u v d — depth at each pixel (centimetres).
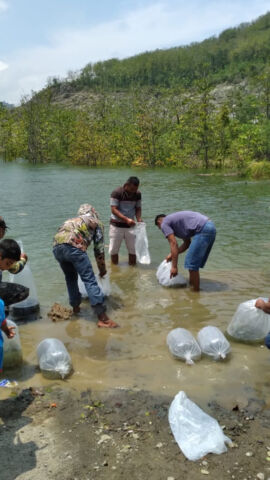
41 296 564
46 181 2056
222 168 2736
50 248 793
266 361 382
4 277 625
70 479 238
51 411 305
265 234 897
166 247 824
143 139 3197
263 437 274
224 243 830
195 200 1355
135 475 241
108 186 1816
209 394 326
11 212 1179
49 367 357
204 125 2880
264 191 1570
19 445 267
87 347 414
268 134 2583
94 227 494
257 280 620
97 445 267
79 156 3481
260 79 3709
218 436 268
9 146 4103
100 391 332
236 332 423
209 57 11250
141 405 312
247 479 238
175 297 558
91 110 4819
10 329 339
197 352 384
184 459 254
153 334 443
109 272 676
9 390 336
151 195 1469
